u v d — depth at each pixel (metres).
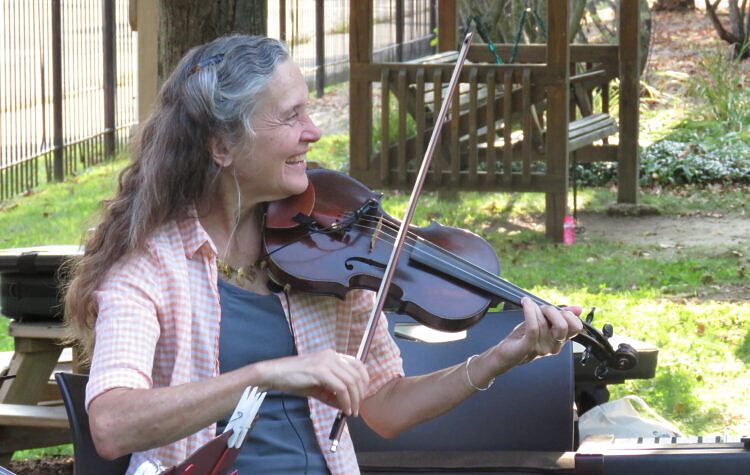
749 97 26.50
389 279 4.70
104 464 4.35
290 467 4.46
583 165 22.81
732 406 10.20
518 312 6.74
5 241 17.59
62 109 22.89
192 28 9.38
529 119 17.47
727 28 36.59
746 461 5.35
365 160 18.25
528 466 5.63
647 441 6.06
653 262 16.25
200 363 4.35
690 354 11.77
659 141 23.92
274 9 29.39
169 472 3.83
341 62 31.48
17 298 7.88
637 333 12.50
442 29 20.12
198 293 4.38
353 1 17.86
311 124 4.48
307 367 3.81
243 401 3.69
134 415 3.80
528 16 23.33
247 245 4.70
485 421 6.34
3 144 23.05
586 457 5.54
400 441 6.35
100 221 4.42
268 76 4.32
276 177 4.44
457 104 17.61
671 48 34.41
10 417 7.95
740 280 15.20
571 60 20.06
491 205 20.80
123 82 24.91
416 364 6.59
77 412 4.30
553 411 6.31
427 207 20.52
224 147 4.37
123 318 4.12
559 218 17.80
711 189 21.77
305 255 4.74
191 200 4.41
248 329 4.50
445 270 5.07
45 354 8.30
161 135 4.38
